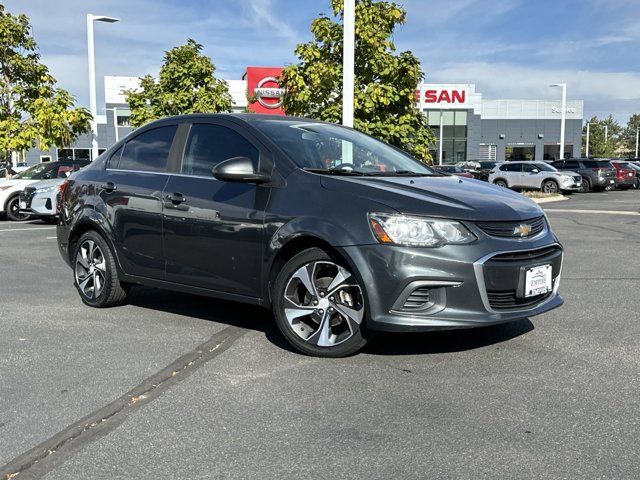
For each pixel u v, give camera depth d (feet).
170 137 17.44
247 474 8.84
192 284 16.15
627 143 399.03
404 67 40.60
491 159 200.75
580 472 8.78
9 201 49.80
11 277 24.27
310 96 42.01
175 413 10.98
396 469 8.93
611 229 39.96
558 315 17.53
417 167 17.51
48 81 58.90
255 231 14.52
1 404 11.44
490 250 12.75
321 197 13.78
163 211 16.46
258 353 14.30
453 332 15.74
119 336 15.81
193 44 62.69
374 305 12.82
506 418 10.61
